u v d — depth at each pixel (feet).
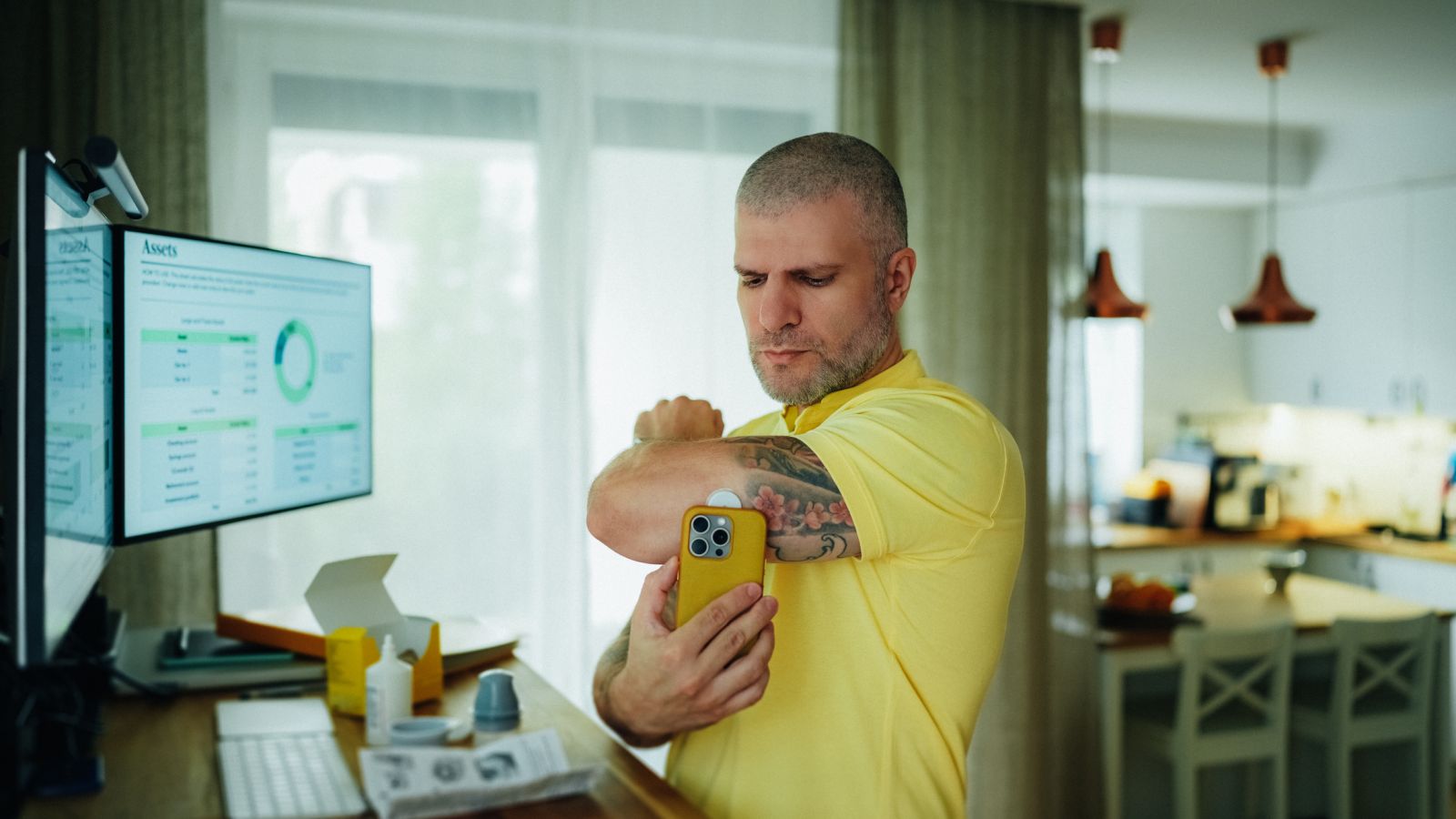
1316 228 15.87
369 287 5.90
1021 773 10.43
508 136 9.21
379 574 4.86
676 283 9.70
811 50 10.05
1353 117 14.85
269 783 3.30
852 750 3.40
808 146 3.32
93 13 7.82
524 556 9.25
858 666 3.39
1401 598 14.21
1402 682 11.25
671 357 9.68
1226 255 17.19
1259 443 17.40
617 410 9.57
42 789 3.20
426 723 3.69
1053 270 10.76
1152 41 11.40
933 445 3.13
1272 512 15.97
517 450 9.24
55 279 2.99
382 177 8.93
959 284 10.40
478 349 9.16
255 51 8.59
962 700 3.45
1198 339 17.11
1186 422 17.10
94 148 3.09
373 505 8.93
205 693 4.39
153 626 7.80
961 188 10.39
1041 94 10.65
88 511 3.55
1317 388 15.88
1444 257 13.74
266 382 5.03
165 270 4.34
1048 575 10.75
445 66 9.05
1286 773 11.07
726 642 3.13
